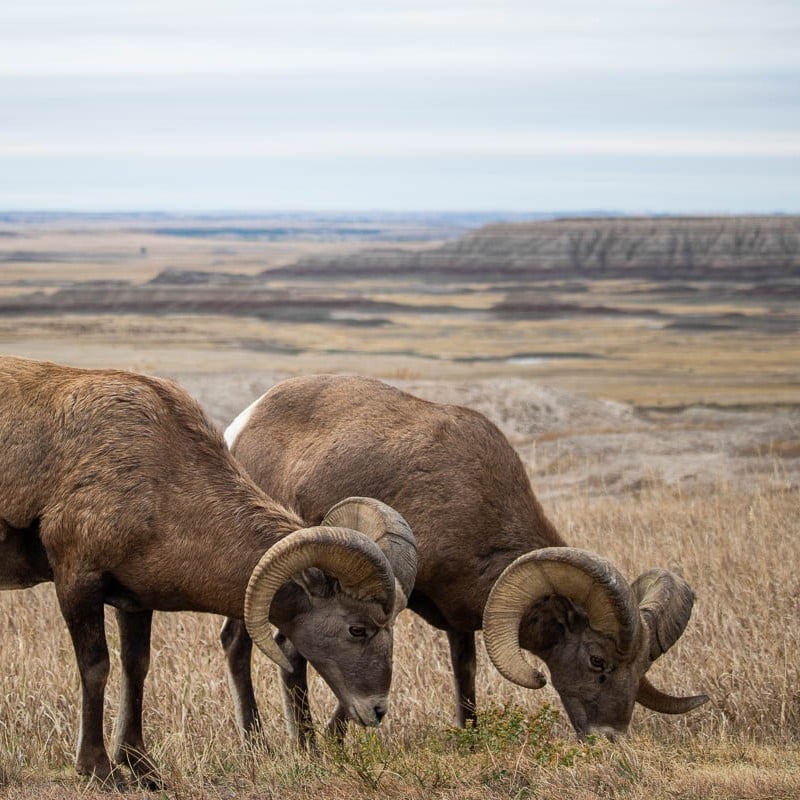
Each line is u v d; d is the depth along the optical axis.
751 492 63.66
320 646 24.33
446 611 29.23
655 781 22.17
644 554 43.66
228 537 24.27
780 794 21.17
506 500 29.08
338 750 25.25
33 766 25.92
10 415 24.34
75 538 23.70
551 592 26.08
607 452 90.19
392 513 24.80
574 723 27.16
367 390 30.50
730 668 31.92
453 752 25.94
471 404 127.44
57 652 34.09
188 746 27.03
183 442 24.81
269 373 137.12
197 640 34.53
